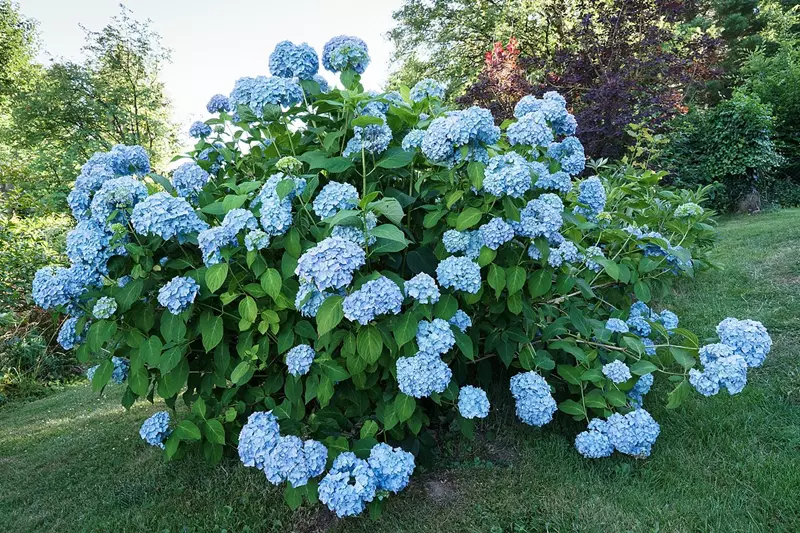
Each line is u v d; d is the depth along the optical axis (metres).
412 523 2.13
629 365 2.52
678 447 2.44
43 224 6.81
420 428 2.40
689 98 12.56
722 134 10.01
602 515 2.04
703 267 3.76
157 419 2.32
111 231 2.20
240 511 2.30
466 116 2.04
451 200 2.18
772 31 18.16
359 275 2.06
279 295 2.11
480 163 2.11
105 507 2.49
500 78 8.84
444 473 2.47
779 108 11.54
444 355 2.44
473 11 17.27
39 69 22.06
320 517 2.24
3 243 5.84
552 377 2.70
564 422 2.74
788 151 11.55
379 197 2.38
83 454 3.16
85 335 2.41
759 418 2.56
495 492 2.27
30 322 5.90
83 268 2.23
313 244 2.11
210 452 2.32
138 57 15.93
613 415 2.29
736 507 2.02
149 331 2.38
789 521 1.92
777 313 3.66
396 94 2.78
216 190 2.65
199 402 2.31
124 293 2.17
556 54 8.55
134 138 15.48
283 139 2.57
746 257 5.16
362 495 1.83
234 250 2.09
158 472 2.74
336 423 2.25
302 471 1.90
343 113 2.43
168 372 2.25
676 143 10.30
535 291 2.30
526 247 2.34
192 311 2.27
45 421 4.11
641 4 7.74
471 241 2.21
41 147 12.34
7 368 5.34
